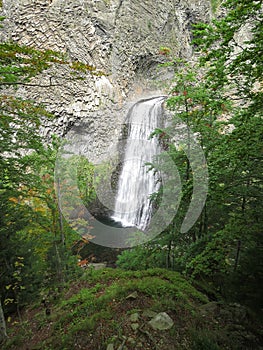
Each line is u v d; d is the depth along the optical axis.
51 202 7.37
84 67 3.75
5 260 5.86
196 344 2.65
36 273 6.69
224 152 4.20
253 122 3.97
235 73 3.70
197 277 5.90
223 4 3.16
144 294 3.83
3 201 5.92
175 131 5.18
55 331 3.65
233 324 3.10
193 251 5.38
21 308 6.30
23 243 6.45
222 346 2.64
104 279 5.47
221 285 5.20
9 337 4.40
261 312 3.24
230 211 5.11
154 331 2.92
